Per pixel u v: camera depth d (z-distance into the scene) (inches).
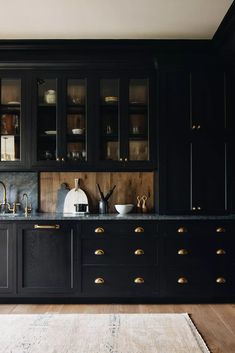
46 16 137.3
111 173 175.8
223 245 151.6
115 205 167.6
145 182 175.5
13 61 161.2
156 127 161.6
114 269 150.6
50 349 109.1
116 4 128.8
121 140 161.9
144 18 139.9
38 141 163.0
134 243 151.0
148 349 109.3
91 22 142.3
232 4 128.2
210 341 115.8
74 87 164.1
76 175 175.8
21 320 132.1
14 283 150.4
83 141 163.8
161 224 151.0
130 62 161.9
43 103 163.6
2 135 163.2
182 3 128.5
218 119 158.9
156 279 150.6
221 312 142.0
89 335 119.0
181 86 159.0
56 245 150.9
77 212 166.6
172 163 157.9
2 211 171.2
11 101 163.6
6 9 131.4
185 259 150.9
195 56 157.6
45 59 161.2
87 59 161.5
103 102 163.6
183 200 157.5
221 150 158.4
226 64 158.6
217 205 157.9
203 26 147.3
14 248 150.6
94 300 152.6
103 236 150.8
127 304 152.3
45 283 150.5
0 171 164.6
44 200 174.6
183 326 126.2
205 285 151.0
